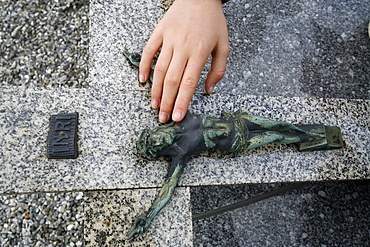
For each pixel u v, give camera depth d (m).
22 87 0.70
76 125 0.68
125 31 0.75
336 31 0.86
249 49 0.81
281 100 0.76
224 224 0.82
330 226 0.85
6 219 0.67
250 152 0.72
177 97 0.67
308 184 0.87
